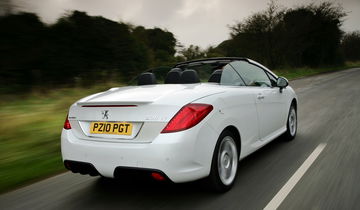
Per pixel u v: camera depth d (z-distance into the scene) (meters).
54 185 3.69
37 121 6.79
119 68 16.14
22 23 12.65
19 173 4.09
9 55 12.09
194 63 4.53
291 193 3.11
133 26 17.23
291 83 18.16
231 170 3.36
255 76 4.41
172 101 2.91
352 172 3.59
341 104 8.94
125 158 2.86
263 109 4.11
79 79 13.26
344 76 23.08
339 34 39.56
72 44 14.40
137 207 3.02
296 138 5.30
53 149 5.12
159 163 2.75
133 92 3.38
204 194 3.20
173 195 3.21
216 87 3.44
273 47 29.88
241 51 30.00
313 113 7.63
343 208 2.76
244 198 3.07
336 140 5.02
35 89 11.83
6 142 5.45
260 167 3.92
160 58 20.88
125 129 2.96
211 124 3.00
